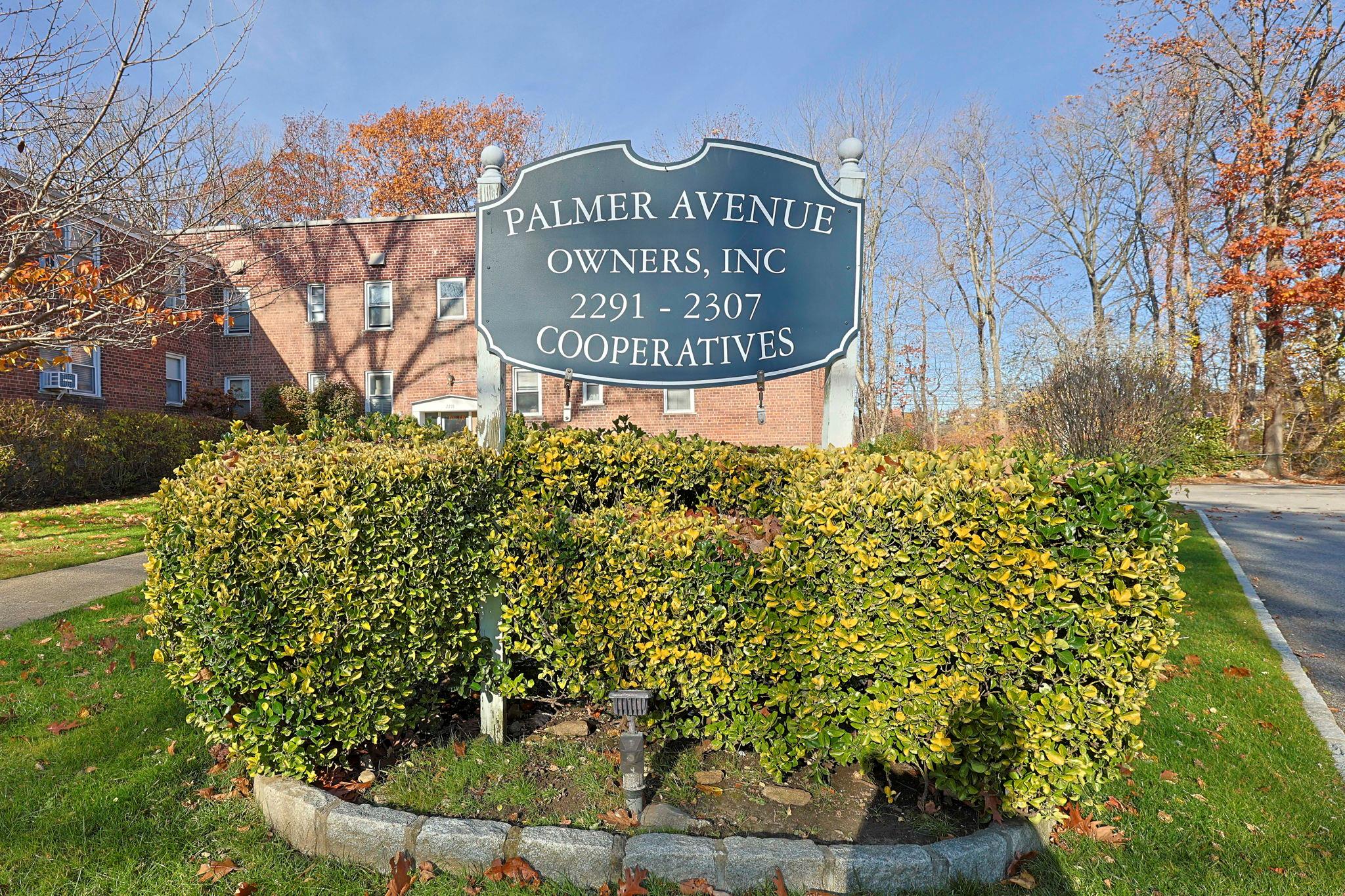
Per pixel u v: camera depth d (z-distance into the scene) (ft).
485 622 9.78
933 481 8.36
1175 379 32.40
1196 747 10.53
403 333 56.24
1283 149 63.87
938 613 7.89
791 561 8.39
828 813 8.27
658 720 9.25
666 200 11.07
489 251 11.00
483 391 10.84
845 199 11.27
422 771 9.09
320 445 10.82
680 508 10.93
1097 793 8.49
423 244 56.34
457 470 9.10
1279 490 51.98
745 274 11.12
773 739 8.72
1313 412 61.57
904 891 7.26
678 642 8.77
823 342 11.21
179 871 7.44
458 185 96.22
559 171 11.03
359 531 8.14
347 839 7.76
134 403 48.21
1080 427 30.94
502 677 9.73
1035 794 7.97
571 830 7.70
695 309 11.07
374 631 8.32
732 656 8.70
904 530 7.98
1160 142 77.71
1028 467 8.59
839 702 8.37
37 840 7.82
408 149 92.68
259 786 8.52
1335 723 11.49
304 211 79.00
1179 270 80.89
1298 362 61.52
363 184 93.50
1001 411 51.49
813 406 50.14
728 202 11.09
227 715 8.61
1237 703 12.14
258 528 7.84
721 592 8.62
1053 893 7.29
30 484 33.78
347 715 8.39
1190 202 76.48
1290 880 7.50
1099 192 90.58
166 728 10.52
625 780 8.03
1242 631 16.08
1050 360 36.09
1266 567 24.08
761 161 11.17
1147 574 7.39
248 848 7.88
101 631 14.61
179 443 43.73
